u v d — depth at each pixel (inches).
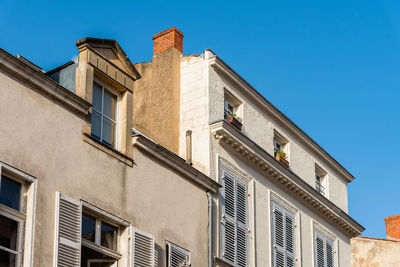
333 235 1137.4
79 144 671.1
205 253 807.1
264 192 968.9
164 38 996.6
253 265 901.2
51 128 646.5
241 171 927.7
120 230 694.5
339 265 1130.7
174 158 778.8
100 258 665.6
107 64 730.2
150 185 745.0
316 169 1147.9
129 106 746.8
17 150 609.9
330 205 1107.3
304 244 1039.6
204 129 895.7
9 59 614.5
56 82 660.7
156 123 945.5
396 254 1374.3
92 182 673.6
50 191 628.4
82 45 709.3
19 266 585.3
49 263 605.3
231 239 868.6
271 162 972.6
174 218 768.3
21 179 609.9
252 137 976.3
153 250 707.4
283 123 1051.9
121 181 708.0
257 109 1004.6
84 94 690.8
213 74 934.4
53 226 618.8
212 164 876.6
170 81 957.2
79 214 641.0
